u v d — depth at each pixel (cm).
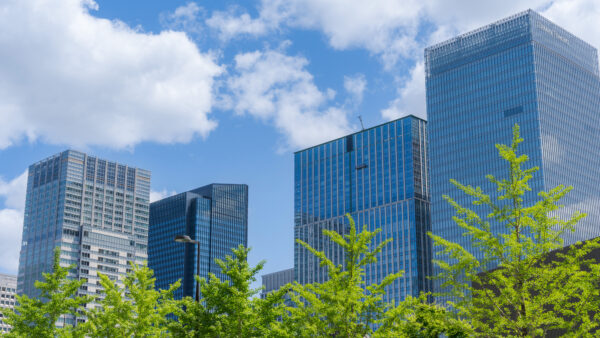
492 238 3425
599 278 3319
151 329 5019
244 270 4594
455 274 3475
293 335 4059
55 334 5141
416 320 3803
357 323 3747
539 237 3394
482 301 3412
